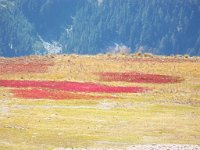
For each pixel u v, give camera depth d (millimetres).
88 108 90500
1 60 156250
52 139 65625
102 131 71125
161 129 73250
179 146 61969
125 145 62969
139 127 74438
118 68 142500
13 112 84625
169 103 98312
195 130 73062
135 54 166750
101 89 112938
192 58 160625
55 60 155000
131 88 115438
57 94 104250
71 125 74875
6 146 61250
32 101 95688
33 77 130250
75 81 125562
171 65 146500
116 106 93500
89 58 158125
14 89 109812
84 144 63312
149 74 134375
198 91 114812
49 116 81625
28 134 68000
